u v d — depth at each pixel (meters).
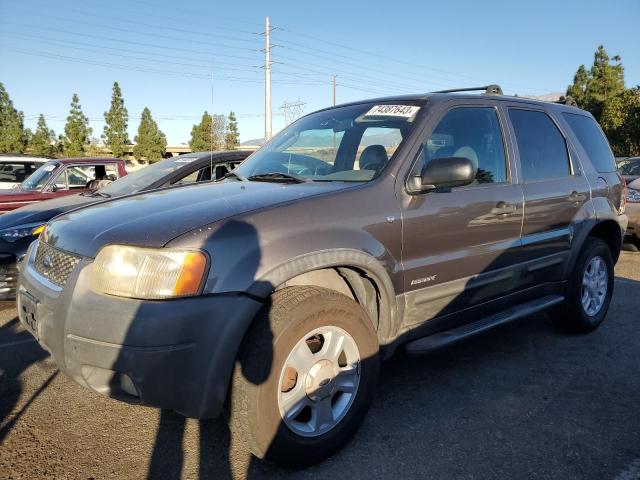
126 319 2.16
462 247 3.21
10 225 5.22
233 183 3.30
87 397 3.33
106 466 2.59
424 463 2.60
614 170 4.81
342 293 2.70
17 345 4.25
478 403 3.21
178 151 60.56
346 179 3.05
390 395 3.31
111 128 53.56
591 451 2.69
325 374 2.54
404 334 3.00
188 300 2.20
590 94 43.47
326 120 3.79
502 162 3.63
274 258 2.37
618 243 4.80
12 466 2.57
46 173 8.59
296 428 2.47
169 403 2.21
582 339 4.33
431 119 3.22
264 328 2.33
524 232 3.65
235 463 2.61
